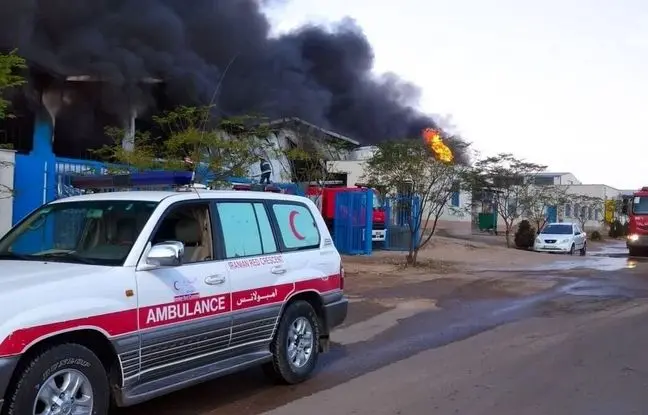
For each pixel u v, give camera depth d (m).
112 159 13.09
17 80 7.40
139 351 4.65
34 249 5.26
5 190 9.45
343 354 7.72
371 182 18.84
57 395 4.16
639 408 5.57
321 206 20.58
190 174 5.70
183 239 5.41
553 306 11.61
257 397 5.87
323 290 6.63
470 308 11.34
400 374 6.74
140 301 4.68
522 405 5.64
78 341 4.37
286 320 6.15
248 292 5.65
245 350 5.71
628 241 26.70
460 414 5.39
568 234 28.09
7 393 3.94
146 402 5.67
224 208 5.75
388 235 23.70
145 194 5.48
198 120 13.98
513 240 33.03
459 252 23.91
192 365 5.19
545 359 7.43
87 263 4.77
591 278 16.20
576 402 5.73
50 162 10.67
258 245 5.98
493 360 7.39
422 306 11.52
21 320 3.95
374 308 11.25
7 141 17.03
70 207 5.45
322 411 5.45
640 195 26.62
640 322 9.89
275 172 18.52
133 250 4.79
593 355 7.61
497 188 31.17
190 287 5.09
